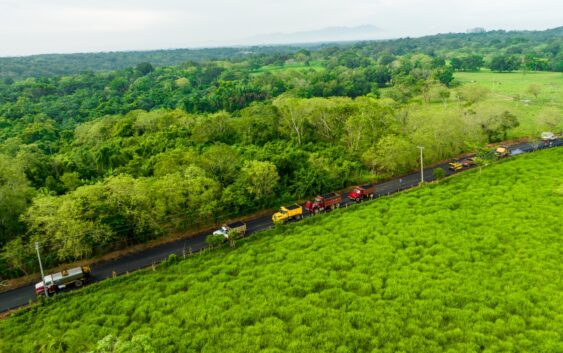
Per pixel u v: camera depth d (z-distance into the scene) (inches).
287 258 2795.3
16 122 7819.9
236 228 3120.1
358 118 4697.3
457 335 2003.0
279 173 4033.0
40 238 2851.9
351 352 1937.7
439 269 2536.9
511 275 2431.1
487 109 5393.7
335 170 4003.4
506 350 1889.8
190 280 2640.3
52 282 2586.1
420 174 4397.1
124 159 4813.0
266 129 5329.7
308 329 2097.7
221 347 2030.0
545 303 2187.5
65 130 7160.4
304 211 3609.7
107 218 3019.2
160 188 3218.5
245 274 2662.4
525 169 4111.7
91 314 2354.8
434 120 4731.8
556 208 3193.9
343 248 2871.6
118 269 2878.9
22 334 2251.5
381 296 2345.0
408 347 1932.8
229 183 3767.2
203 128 5349.4
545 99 7869.1
